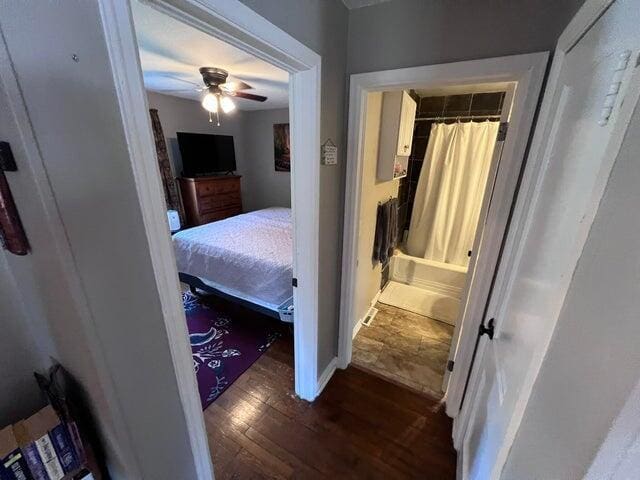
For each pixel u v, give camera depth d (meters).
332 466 1.51
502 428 0.81
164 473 0.94
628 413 0.33
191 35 1.77
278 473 1.48
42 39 0.51
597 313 0.41
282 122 5.08
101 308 0.67
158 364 0.84
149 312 0.78
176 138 4.39
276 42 0.98
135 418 0.80
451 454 1.58
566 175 0.71
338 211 1.76
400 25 1.33
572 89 0.79
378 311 3.04
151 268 0.75
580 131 0.67
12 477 0.76
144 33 1.74
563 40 0.92
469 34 1.21
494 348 1.15
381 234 2.80
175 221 4.18
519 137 1.21
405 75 1.37
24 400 0.96
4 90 0.51
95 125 0.59
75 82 0.55
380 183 2.61
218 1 0.74
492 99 3.24
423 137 3.73
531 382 0.62
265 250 2.58
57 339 0.83
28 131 0.52
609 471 0.35
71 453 0.86
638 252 0.33
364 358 2.34
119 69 0.59
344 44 1.44
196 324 2.73
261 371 2.16
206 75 2.46
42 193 0.55
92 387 0.78
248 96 3.10
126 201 0.67
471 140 3.28
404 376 2.15
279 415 1.80
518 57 1.13
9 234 0.69
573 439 0.42
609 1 0.58
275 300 2.39
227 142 4.90
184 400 0.94
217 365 2.22
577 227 0.55
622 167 0.41
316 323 1.71
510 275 1.13
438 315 2.97
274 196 5.57
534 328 0.70
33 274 0.75
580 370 0.43
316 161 1.36
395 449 1.61
